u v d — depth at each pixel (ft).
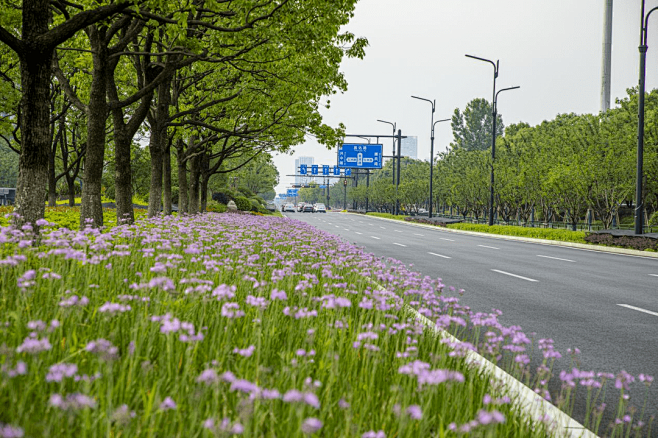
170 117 64.28
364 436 7.48
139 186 165.99
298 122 69.15
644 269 51.90
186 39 37.96
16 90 75.92
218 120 75.82
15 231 17.87
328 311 15.48
